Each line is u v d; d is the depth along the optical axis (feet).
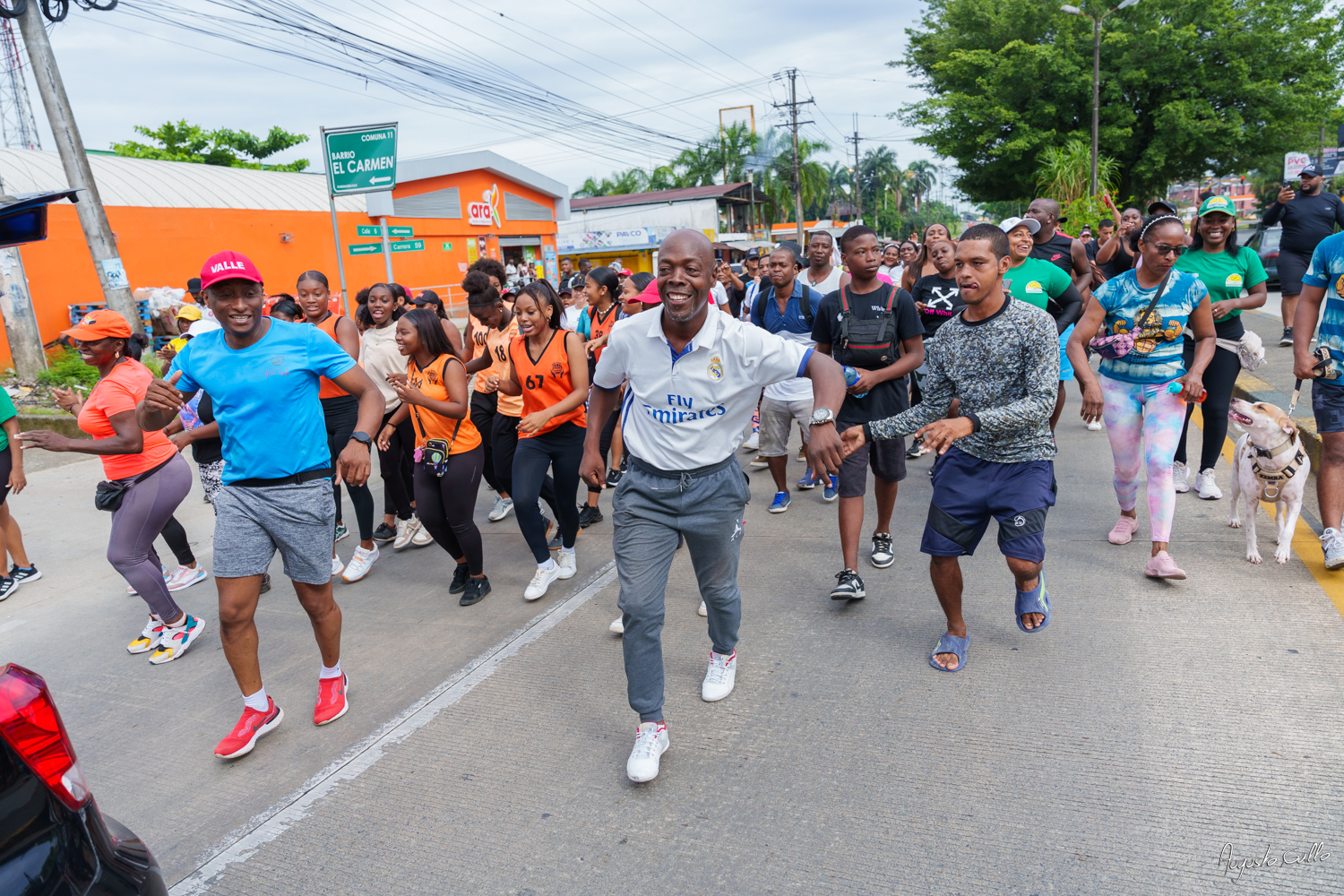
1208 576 14.08
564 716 11.53
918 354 14.29
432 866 8.77
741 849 8.61
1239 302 16.76
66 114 37.01
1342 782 8.84
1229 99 94.53
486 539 20.12
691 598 15.34
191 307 24.61
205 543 21.04
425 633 14.74
